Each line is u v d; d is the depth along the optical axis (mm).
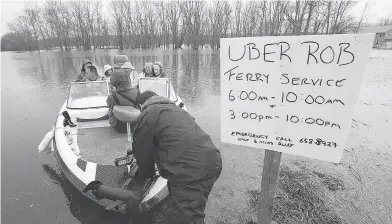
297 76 1601
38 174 3797
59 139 3678
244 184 3514
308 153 1709
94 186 2615
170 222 1915
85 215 2904
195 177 1833
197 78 13617
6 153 4508
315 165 3926
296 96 1639
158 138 1953
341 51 1446
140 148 2061
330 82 1522
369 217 2736
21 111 7344
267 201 2068
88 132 4242
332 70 1497
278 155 1900
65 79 13656
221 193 3305
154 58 25281
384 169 3797
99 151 3631
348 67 1452
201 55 28938
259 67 1695
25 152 4555
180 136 1875
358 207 2900
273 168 1943
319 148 1665
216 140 5133
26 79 13656
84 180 2873
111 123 4203
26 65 20844
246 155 4426
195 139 1885
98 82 5320
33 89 10828
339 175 3613
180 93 9812
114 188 2582
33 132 5590
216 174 1967
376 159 4133
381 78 12680
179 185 1863
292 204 2945
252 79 1743
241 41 1703
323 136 1631
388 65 18938
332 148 1624
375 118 6324
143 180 2770
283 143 1771
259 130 1825
